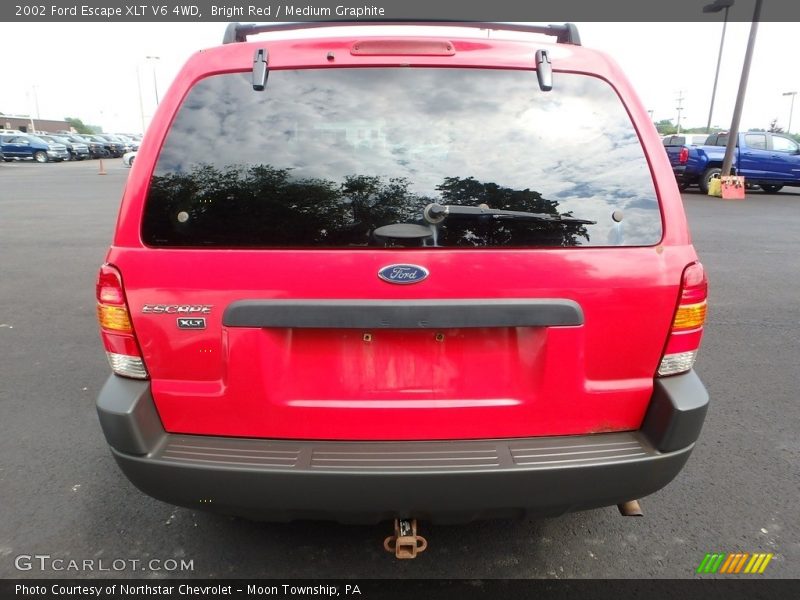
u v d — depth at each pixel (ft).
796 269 25.96
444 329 6.57
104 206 48.60
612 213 6.71
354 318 6.42
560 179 6.72
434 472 6.31
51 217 41.93
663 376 6.91
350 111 6.77
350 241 6.50
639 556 8.57
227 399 6.70
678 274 6.73
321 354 6.66
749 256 28.68
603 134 6.92
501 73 6.91
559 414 6.81
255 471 6.35
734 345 16.78
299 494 6.40
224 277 6.48
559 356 6.63
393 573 8.22
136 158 6.74
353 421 6.74
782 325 18.51
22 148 126.52
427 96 6.82
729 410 12.98
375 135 6.72
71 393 13.78
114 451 6.77
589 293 6.59
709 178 59.52
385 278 6.41
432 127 6.76
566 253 6.57
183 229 6.55
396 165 6.64
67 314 19.75
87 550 8.68
